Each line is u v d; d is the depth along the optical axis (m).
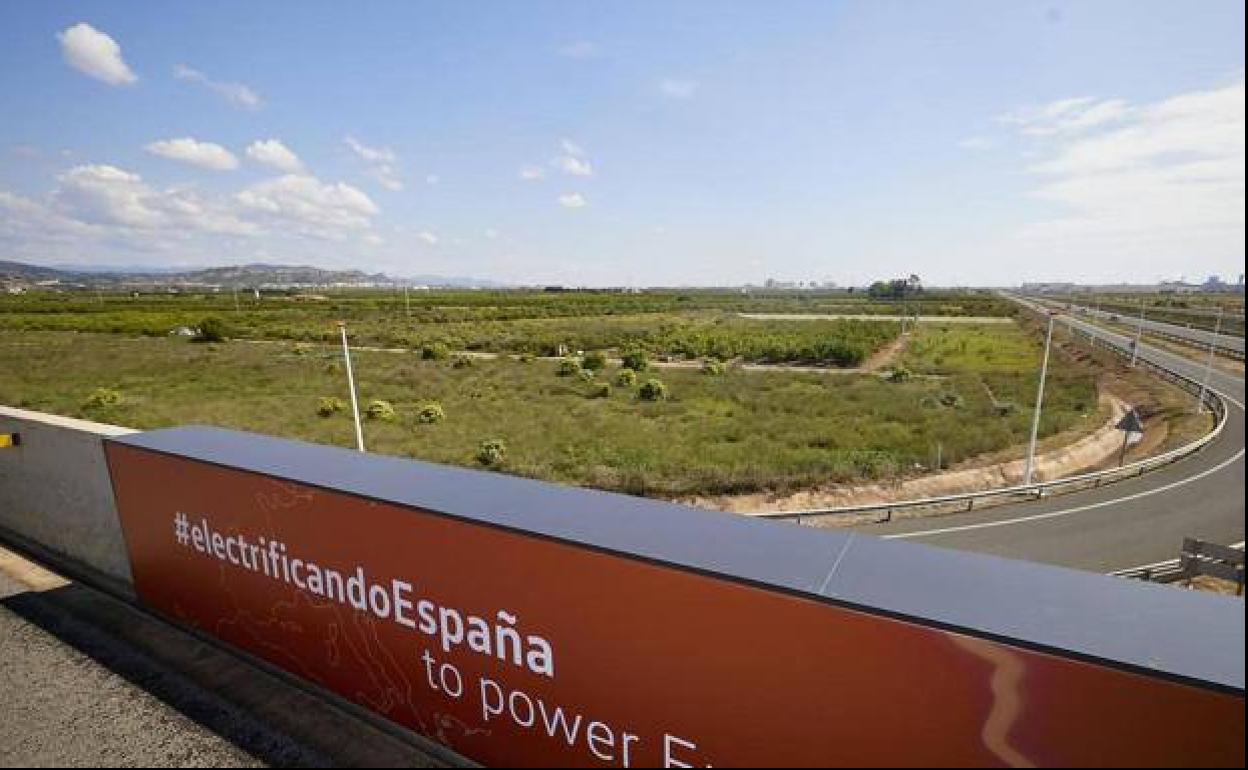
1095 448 22.36
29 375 34.78
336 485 4.13
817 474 17.45
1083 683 2.09
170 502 5.29
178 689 4.87
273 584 4.66
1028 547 12.92
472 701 3.74
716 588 2.73
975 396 31.39
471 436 22.36
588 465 18.16
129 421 22.83
